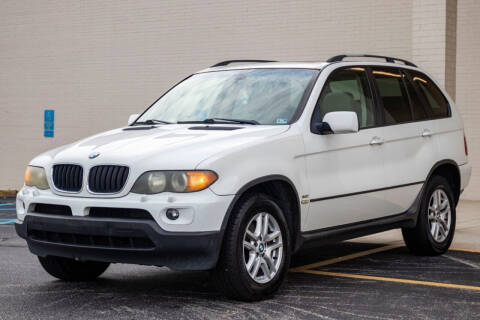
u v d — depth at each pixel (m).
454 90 13.30
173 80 19.02
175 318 5.68
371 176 7.52
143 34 19.41
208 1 18.39
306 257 8.65
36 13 21.12
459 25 15.74
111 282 7.15
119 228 5.89
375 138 7.61
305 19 17.08
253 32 17.77
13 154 21.58
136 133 6.79
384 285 6.93
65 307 6.07
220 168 5.95
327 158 7.00
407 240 8.59
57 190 6.34
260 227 6.22
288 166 6.52
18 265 8.11
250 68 7.73
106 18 19.98
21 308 6.04
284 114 6.93
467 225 11.62
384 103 7.96
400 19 15.98
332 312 5.86
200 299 6.35
